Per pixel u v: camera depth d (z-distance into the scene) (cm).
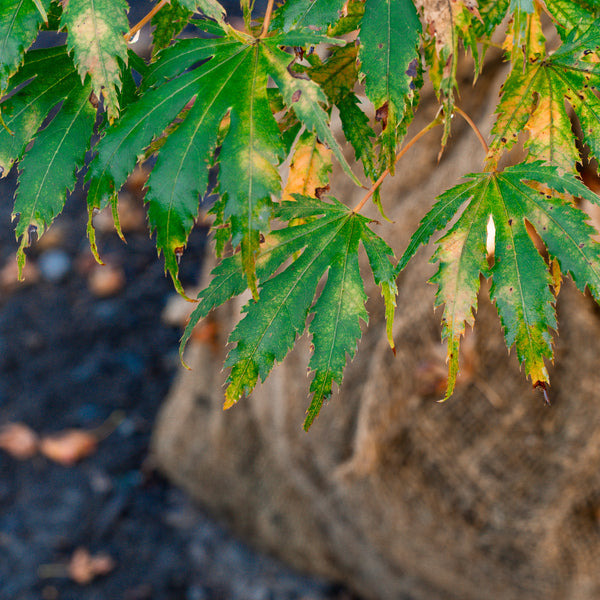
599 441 167
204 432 251
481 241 88
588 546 178
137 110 87
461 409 175
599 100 88
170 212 86
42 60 88
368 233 89
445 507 183
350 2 89
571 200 89
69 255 385
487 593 194
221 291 88
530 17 89
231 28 87
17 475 296
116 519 277
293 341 87
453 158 162
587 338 163
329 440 188
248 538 257
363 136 89
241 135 85
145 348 341
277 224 108
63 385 329
